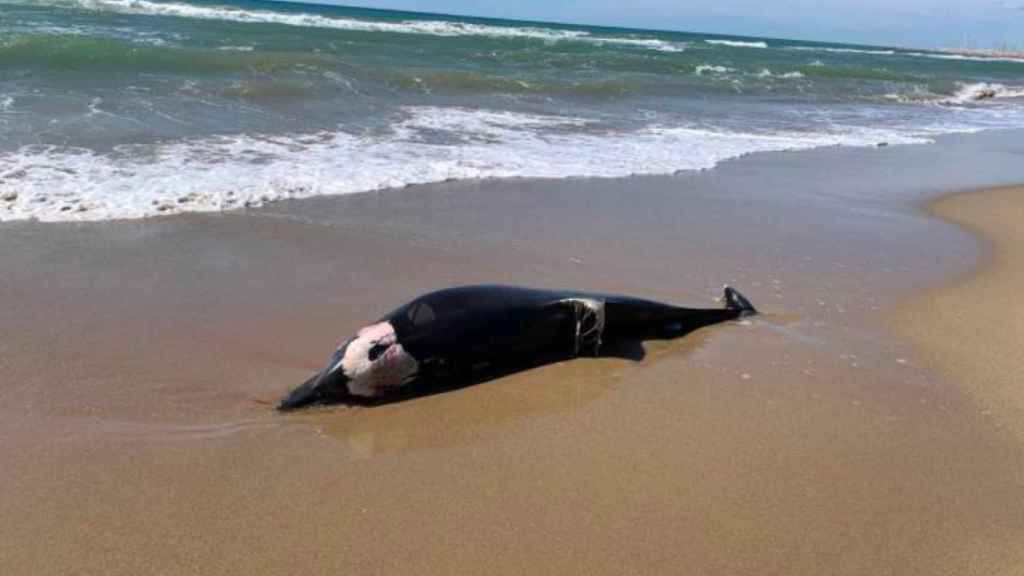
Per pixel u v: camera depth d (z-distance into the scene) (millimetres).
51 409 4605
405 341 4938
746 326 6262
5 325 5598
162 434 4426
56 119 11172
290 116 13266
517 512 3836
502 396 5043
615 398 5047
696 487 4105
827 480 4219
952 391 5301
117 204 8180
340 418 4727
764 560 3562
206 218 8086
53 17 24453
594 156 12414
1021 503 4090
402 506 3848
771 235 8883
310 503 3838
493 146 12453
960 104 26719
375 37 28594
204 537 3551
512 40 33656
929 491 4152
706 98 21531
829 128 17875
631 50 34438
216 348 5508
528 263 7492
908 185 12242
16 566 3312
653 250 8102
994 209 11031
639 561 3518
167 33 22734
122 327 5723
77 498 3791
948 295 7227
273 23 31656
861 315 6605
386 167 10508
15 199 8000
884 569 3539
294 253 7367
